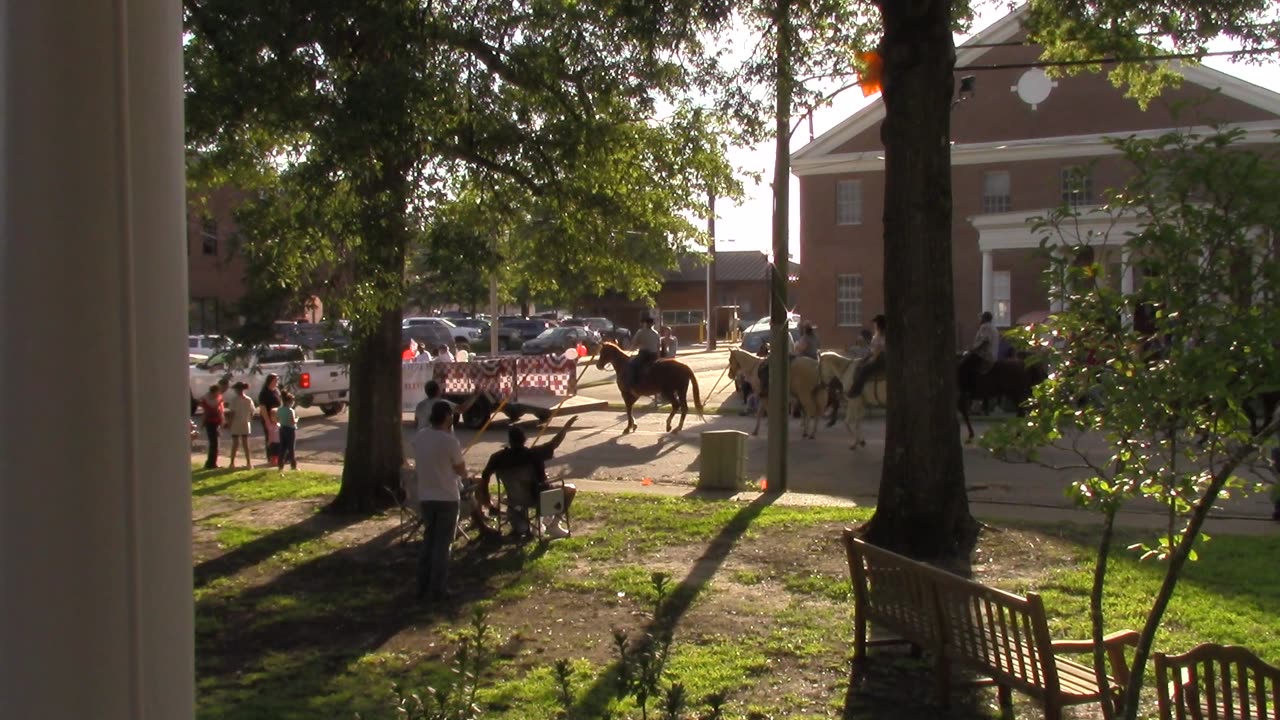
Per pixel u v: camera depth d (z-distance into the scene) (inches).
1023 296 1533.0
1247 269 161.5
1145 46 597.6
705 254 718.5
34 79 81.0
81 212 81.0
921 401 425.7
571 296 665.6
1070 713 253.0
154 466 83.8
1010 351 1084.5
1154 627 175.5
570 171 488.1
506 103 479.5
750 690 268.4
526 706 257.0
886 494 433.4
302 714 258.2
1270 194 157.2
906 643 292.4
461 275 448.1
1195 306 161.5
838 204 1672.0
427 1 426.9
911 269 425.4
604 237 544.4
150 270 84.4
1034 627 209.6
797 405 992.2
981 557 414.3
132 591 81.5
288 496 600.7
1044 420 175.2
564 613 346.6
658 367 896.9
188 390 88.4
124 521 81.3
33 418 80.2
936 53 421.1
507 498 459.2
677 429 908.6
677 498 566.3
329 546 462.6
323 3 382.3
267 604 368.5
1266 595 347.9
